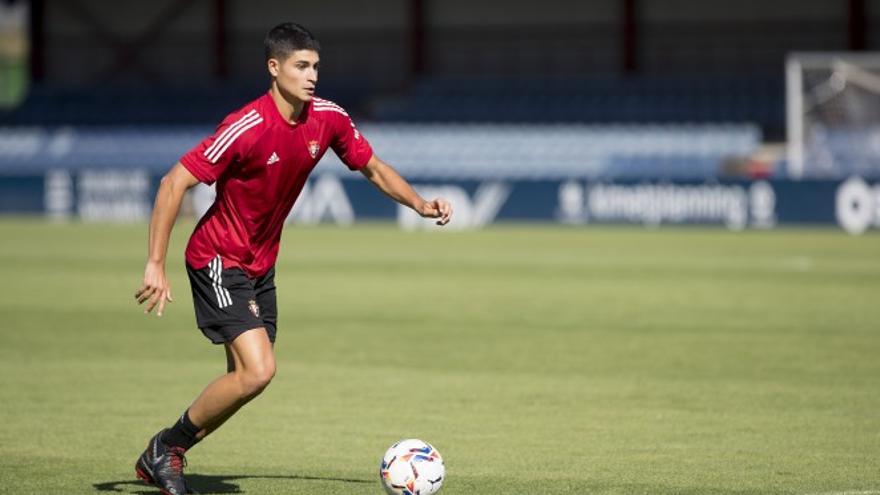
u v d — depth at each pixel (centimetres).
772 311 5362
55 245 8981
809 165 11062
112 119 14825
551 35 13850
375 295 6047
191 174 2184
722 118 13000
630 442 2900
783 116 12900
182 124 14562
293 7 14612
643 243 8975
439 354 4288
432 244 9025
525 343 4528
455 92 13962
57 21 15250
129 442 2911
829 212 10175
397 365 4066
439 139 13138
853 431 3019
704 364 4044
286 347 4453
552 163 12644
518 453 2786
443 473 2150
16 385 3688
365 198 11425
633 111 13300
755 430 3036
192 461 2716
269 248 2309
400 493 2128
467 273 7062
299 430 3059
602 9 13675
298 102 2205
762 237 9406
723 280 6588
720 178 10394
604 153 12631
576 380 3775
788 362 4066
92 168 13838
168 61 15012
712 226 10431
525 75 13962
